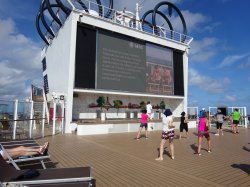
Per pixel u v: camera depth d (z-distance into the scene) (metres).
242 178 5.84
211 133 17.70
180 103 25.23
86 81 17.61
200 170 6.61
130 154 8.88
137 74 20.80
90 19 17.97
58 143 11.40
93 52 18.25
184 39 25.48
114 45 19.52
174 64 24.22
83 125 15.15
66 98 16.52
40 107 17.09
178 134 16.39
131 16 24.20
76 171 3.88
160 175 6.08
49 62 23.38
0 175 3.39
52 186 3.26
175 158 8.23
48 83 23.42
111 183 5.40
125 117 22.36
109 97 21.31
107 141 12.31
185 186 5.21
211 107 25.08
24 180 3.43
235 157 8.45
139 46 21.23
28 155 5.04
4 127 11.55
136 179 5.71
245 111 23.44
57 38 20.44
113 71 19.23
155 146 10.81
